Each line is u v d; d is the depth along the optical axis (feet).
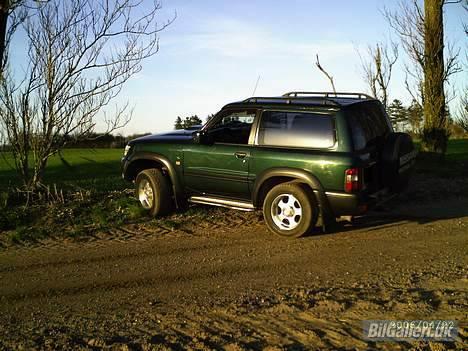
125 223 27.68
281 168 24.27
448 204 32.12
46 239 25.16
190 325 14.69
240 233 25.54
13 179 41.60
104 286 18.52
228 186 26.35
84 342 13.78
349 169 22.75
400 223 27.17
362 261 20.76
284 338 13.70
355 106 24.48
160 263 21.07
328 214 23.68
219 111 26.81
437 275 18.72
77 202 31.48
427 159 45.75
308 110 24.25
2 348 13.62
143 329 14.55
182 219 28.27
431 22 45.42
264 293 17.26
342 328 14.26
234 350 13.05
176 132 30.17
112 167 50.98
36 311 16.34
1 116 30.94
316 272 19.48
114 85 31.78
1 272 20.38
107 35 31.09
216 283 18.49
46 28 29.99
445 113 46.50
